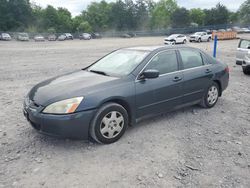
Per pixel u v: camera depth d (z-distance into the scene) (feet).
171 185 9.84
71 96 11.83
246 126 15.57
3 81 28.89
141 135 14.03
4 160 11.41
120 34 233.96
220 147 12.86
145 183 9.93
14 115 17.12
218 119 16.62
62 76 15.14
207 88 17.90
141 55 15.07
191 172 10.69
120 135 13.35
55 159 11.51
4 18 256.52
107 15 340.59
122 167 10.96
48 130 11.69
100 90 12.46
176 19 305.12
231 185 9.89
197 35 123.24
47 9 295.89
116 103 13.01
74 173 10.51
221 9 305.12
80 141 13.20
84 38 206.39
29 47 100.42
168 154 12.09
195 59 17.37
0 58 54.29
